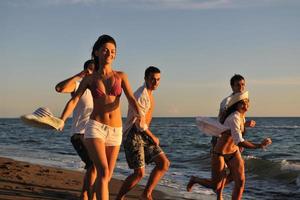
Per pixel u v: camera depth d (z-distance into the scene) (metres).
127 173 10.90
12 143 28.86
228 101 5.95
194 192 8.04
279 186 9.64
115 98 4.21
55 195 6.62
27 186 7.15
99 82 4.16
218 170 6.08
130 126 5.59
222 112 6.04
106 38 4.17
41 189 6.99
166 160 5.70
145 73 5.74
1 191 6.51
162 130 61.06
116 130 4.20
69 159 15.17
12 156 16.58
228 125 5.84
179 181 9.62
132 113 5.54
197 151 22.08
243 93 5.87
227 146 5.90
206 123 5.95
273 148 25.11
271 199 7.97
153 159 5.68
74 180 8.31
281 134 46.03
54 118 3.62
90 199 5.18
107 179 4.07
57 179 8.24
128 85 4.30
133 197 7.17
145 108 5.57
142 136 5.62
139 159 5.58
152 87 5.71
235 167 5.87
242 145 5.66
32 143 28.89
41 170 9.34
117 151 4.26
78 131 5.16
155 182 5.68
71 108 4.04
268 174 11.28
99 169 4.05
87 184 5.21
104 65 4.19
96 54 4.22
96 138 4.09
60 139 35.16
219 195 6.29
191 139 36.75
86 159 5.19
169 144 28.81
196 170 12.29
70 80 4.68
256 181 10.47
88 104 5.18
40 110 3.61
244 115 6.04
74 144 5.23
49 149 22.20
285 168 11.53
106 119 4.14
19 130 60.97
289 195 8.41
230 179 6.39
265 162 12.29
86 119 5.18
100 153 4.07
